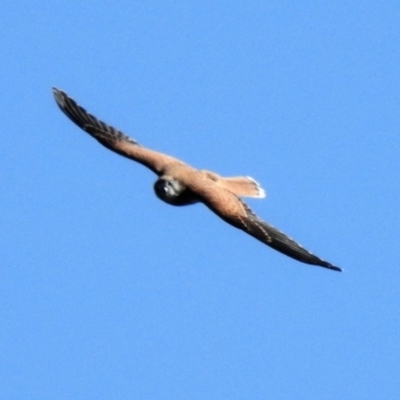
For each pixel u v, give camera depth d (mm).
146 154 44625
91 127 45250
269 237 40688
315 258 40000
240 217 41375
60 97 45594
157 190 43344
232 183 44312
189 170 43594
